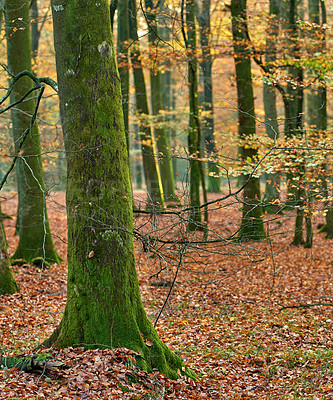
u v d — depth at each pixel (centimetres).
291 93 1742
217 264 1395
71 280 590
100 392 495
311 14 1752
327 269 1299
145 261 1323
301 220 1451
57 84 620
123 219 591
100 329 570
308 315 968
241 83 1441
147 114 1881
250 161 1030
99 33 579
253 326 915
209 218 1431
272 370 703
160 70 1866
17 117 1274
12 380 520
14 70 1246
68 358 547
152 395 516
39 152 1305
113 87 591
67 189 597
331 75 1116
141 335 588
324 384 648
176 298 1098
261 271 1306
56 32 587
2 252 1086
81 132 579
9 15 1195
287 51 1405
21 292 1092
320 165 1034
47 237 1386
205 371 697
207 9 1933
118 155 591
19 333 822
